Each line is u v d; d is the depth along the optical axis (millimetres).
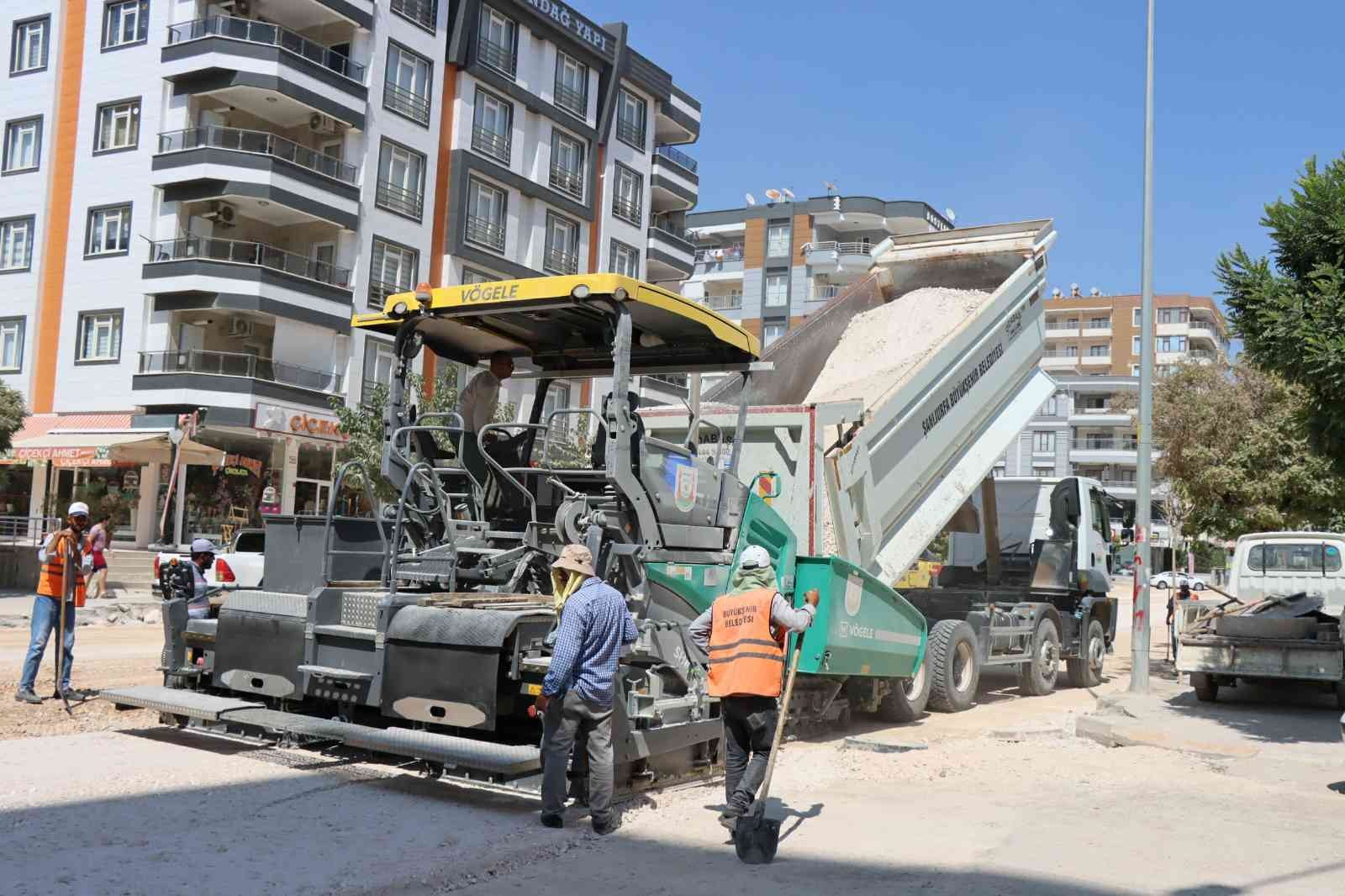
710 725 7707
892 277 14469
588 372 9023
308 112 32906
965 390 12391
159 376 30906
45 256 33750
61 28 34000
